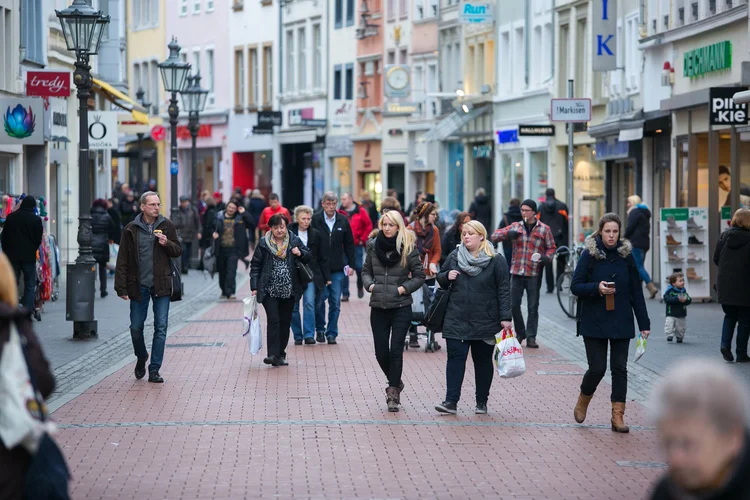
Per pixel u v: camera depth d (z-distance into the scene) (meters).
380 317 33.16
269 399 34.47
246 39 167.25
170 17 182.25
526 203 46.75
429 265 46.25
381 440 28.59
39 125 60.78
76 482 24.00
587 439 28.92
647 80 77.12
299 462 26.03
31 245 51.53
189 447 27.55
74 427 29.89
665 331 47.53
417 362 42.91
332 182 152.75
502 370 31.70
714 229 65.25
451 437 29.05
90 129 84.75
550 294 72.62
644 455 27.06
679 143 71.88
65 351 44.62
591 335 29.89
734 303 40.62
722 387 10.05
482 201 84.50
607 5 82.75
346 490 23.44
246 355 44.78
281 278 41.34
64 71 64.56
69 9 47.41
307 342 48.28
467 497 22.95
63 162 85.44
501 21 115.19
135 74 189.62
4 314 15.17
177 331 53.25
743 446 10.22
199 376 39.09
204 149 177.12
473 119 119.06
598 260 29.77
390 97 132.88
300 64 158.00
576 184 96.25
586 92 93.88
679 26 70.81
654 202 78.50
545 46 103.56
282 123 157.00
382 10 141.38
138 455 26.64
